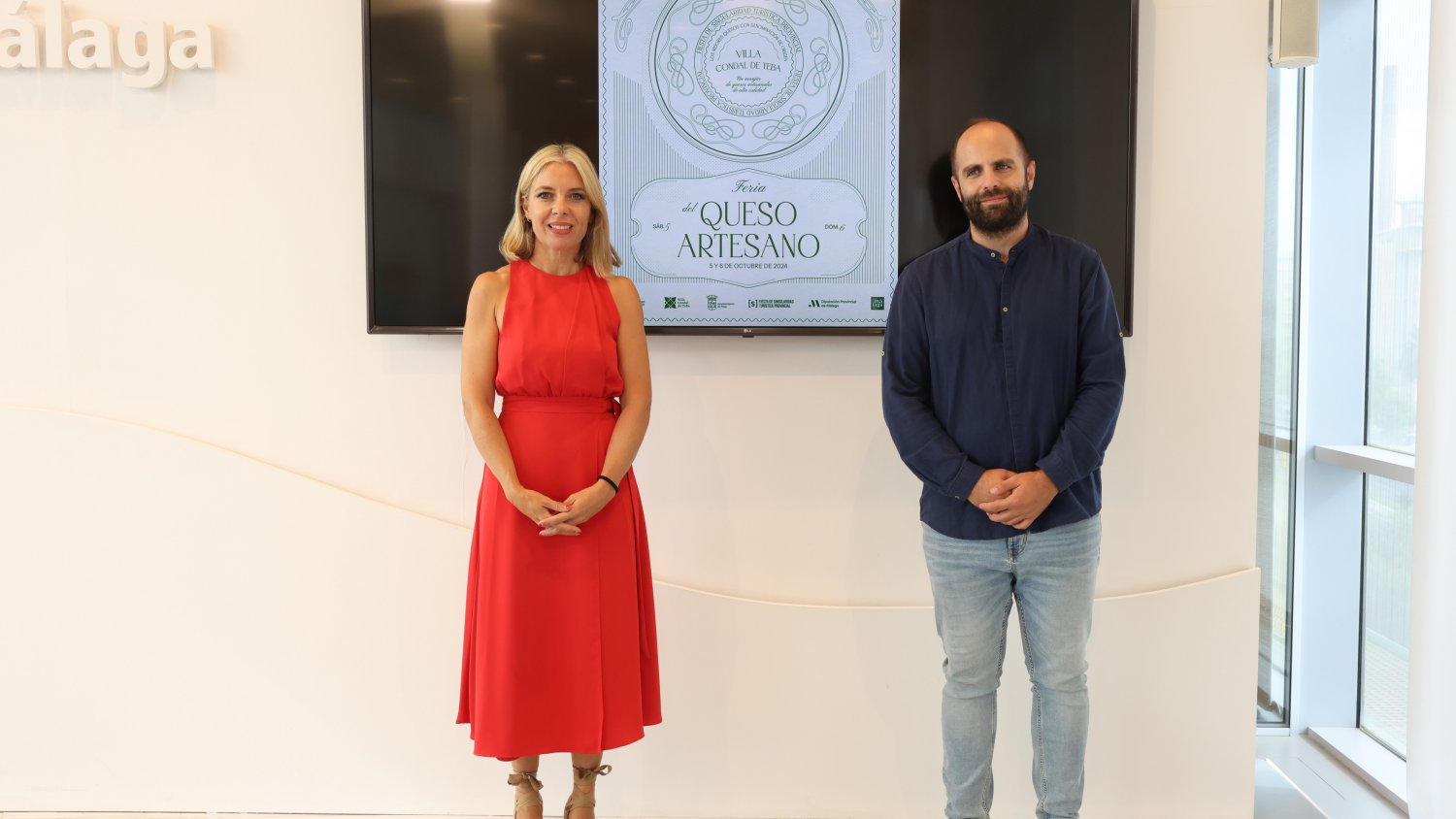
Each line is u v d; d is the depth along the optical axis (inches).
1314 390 115.6
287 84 97.7
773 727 100.1
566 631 82.5
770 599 100.7
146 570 99.4
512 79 95.3
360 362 99.3
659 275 97.3
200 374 99.5
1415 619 89.6
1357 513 115.6
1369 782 105.1
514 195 94.7
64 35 96.5
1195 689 99.3
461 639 99.8
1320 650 117.0
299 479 99.1
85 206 98.3
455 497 100.0
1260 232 98.0
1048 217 95.7
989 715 84.3
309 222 98.6
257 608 99.7
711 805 100.5
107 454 98.7
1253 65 97.1
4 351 99.3
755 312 97.7
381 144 95.4
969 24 95.1
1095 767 100.0
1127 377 99.1
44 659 99.7
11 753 100.3
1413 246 107.2
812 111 96.1
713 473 100.0
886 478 99.8
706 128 96.3
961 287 82.0
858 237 96.9
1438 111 87.0
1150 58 97.2
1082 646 83.0
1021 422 80.2
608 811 100.5
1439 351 86.7
